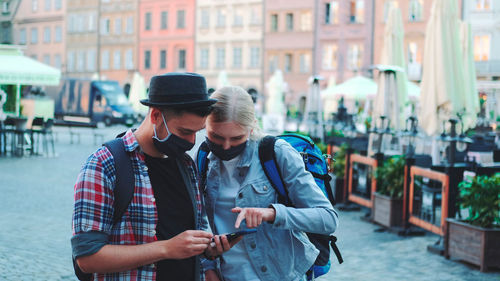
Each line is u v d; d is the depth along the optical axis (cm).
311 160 284
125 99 4219
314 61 5294
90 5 6806
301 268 268
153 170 229
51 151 2169
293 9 5403
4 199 1079
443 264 660
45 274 604
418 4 4725
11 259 657
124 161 222
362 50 5047
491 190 629
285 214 247
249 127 258
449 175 701
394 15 1509
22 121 1908
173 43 6216
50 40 7225
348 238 803
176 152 223
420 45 4706
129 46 6531
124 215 220
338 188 1086
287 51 5462
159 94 220
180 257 215
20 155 1916
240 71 5762
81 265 212
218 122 253
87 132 3469
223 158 262
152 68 6375
